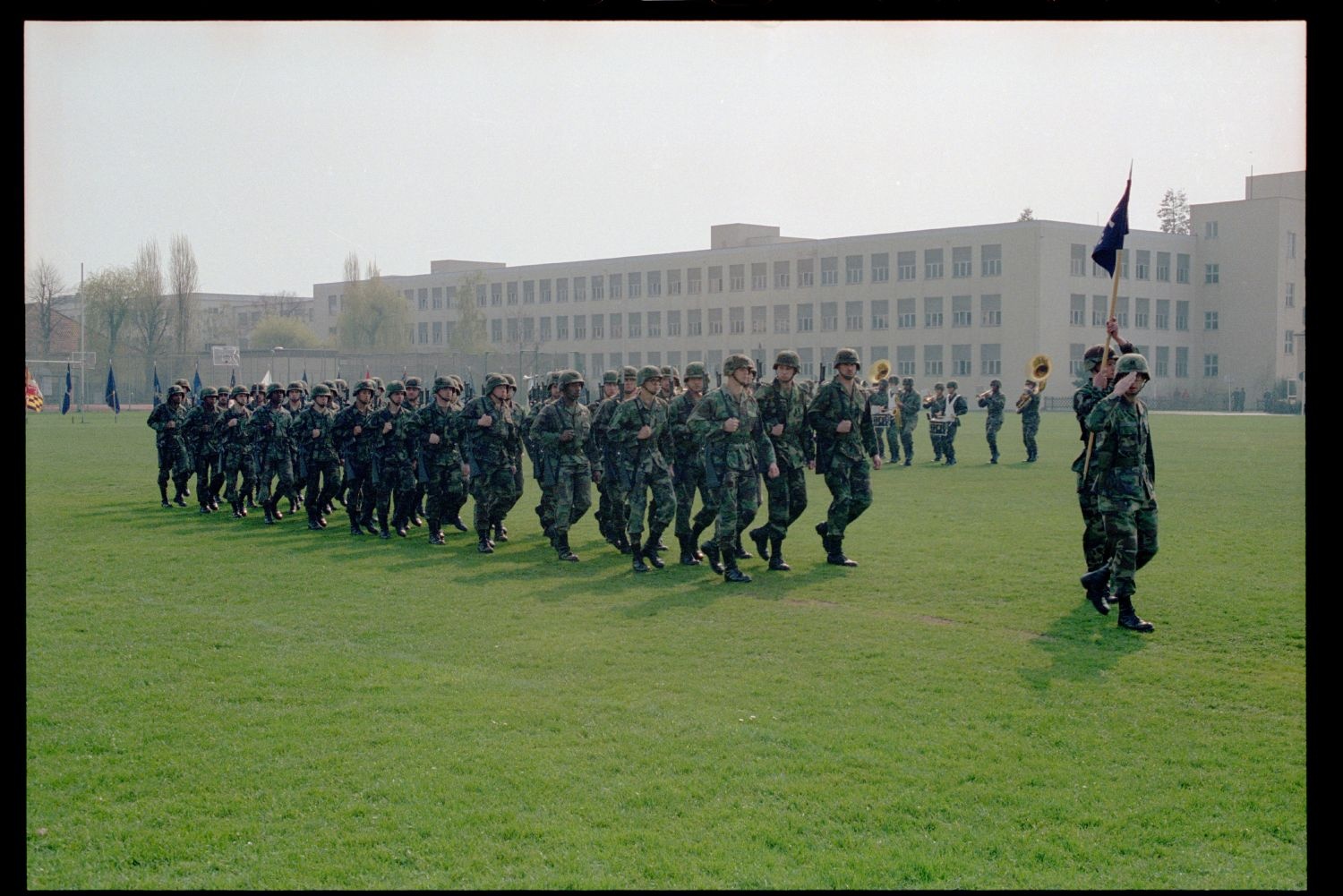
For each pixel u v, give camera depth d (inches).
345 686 370.9
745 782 283.1
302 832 256.8
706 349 3161.9
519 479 691.4
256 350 2728.8
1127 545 446.3
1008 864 238.4
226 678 381.1
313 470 783.7
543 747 310.2
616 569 603.2
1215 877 232.4
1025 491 999.0
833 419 594.2
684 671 386.9
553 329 3376.0
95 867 240.2
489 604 506.3
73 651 421.4
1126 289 2898.6
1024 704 348.2
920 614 480.1
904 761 297.9
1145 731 322.3
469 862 240.7
